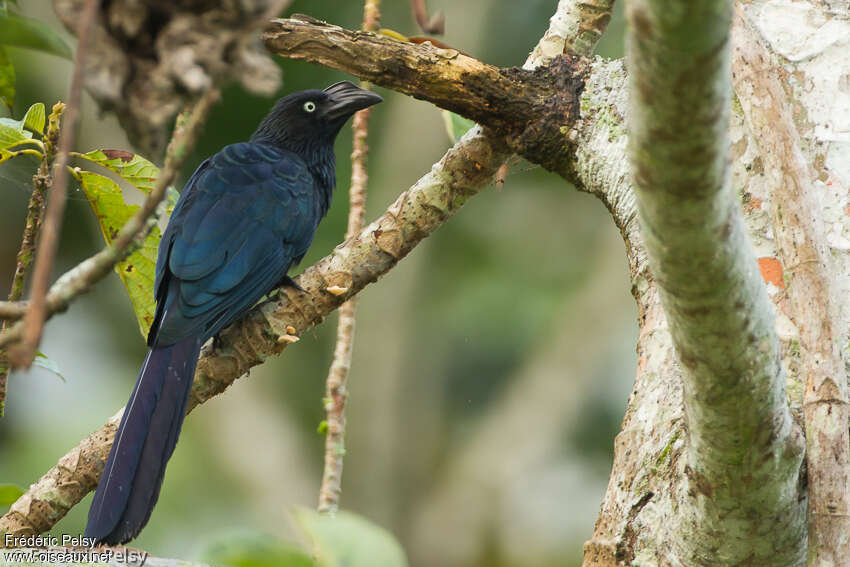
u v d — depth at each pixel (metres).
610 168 6.86
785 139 5.66
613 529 5.64
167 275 8.45
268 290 8.77
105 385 16.67
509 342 18.83
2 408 6.86
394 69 6.81
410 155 18.38
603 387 18.48
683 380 4.50
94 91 3.16
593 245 19.09
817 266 5.43
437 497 18.34
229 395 18.34
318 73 16.11
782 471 4.63
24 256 6.68
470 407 18.88
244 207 8.82
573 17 7.41
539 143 7.06
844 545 4.86
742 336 4.14
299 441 18.47
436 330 18.97
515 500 18.03
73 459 6.93
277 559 4.94
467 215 19.17
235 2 3.14
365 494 18.53
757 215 5.91
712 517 4.89
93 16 2.97
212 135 16.34
